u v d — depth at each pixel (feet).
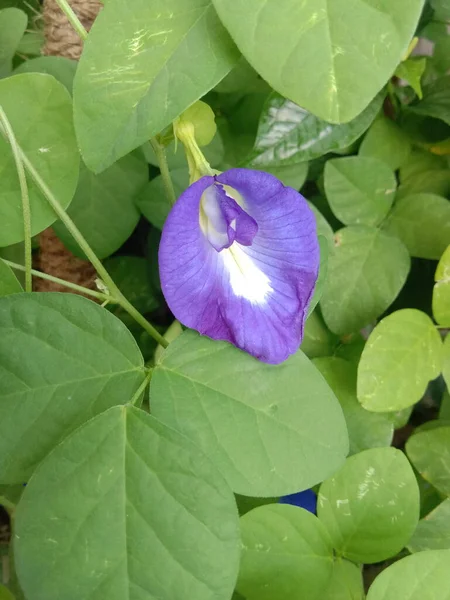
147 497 0.39
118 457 0.40
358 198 0.67
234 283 0.45
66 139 0.46
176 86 0.41
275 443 0.44
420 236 0.66
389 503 0.50
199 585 0.38
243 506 0.57
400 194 0.71
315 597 0.49
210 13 0.41
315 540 0.50
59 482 0.39
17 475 0.43
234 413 0.44
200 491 0.39
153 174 0.69
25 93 0.45
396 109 0.71
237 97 0.70
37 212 0.48
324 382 0.46
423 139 0.71
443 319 0.57
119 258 0.73
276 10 0.37
